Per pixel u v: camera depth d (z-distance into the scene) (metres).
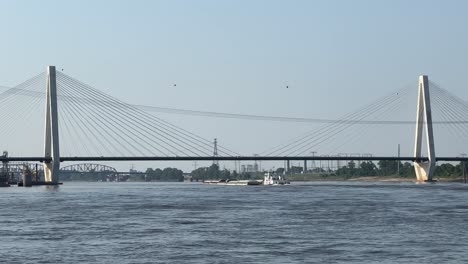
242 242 71.56
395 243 70.56
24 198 154.00
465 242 71.19
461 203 127.50
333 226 85.88
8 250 66.94
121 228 84.50
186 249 67.06
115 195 171.25
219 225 87.44
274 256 63.03
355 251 65.62
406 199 142.12
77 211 111.12
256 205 124.88
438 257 62.53
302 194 171.25
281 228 83.88
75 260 61.50
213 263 59.88
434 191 185.00
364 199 143.25
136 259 61.84
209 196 163.00
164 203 132.62
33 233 79.81
